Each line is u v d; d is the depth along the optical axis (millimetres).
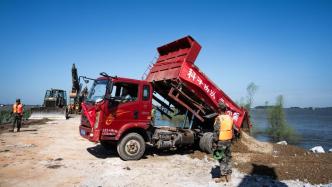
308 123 71125
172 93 10664
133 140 9070
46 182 6516
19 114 16547
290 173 7449
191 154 10266
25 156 9375
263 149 11812
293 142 30156
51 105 31078
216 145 6715
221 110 6984
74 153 10102
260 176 7234
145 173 7410
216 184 6488
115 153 10211
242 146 11375
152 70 11906
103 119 8633
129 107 9133
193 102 10812
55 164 8297
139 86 9414
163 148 10211
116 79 8891
